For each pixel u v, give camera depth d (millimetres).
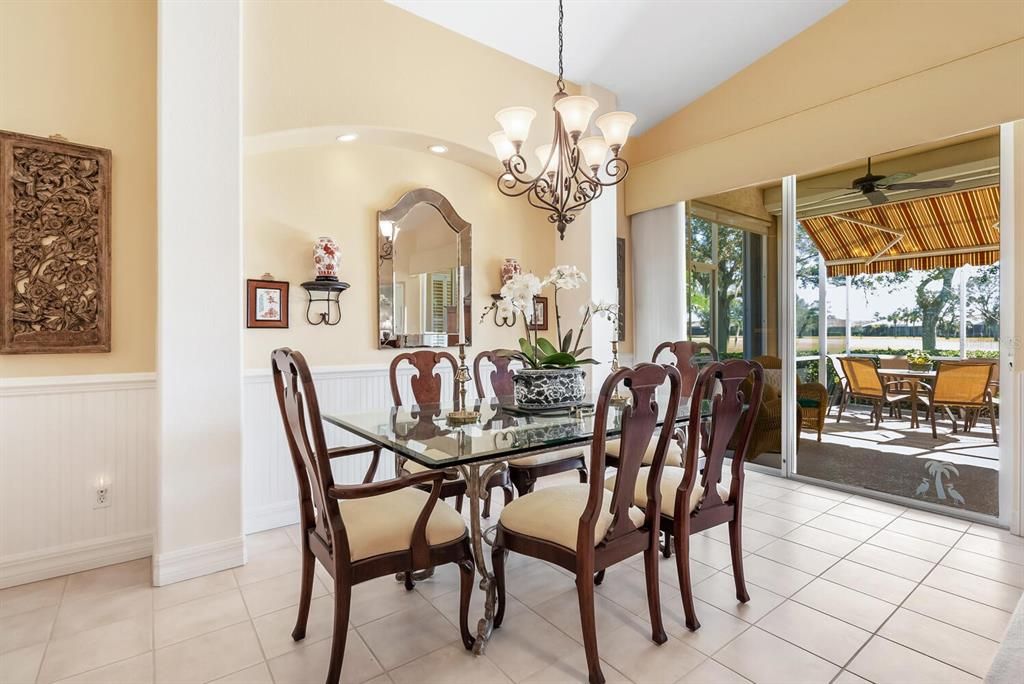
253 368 2885
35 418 2258
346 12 2934
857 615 1962
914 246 3184
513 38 3453
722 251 4199
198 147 2340
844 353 3547
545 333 4293
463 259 3779
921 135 2961
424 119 3207
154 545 2289
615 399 2697
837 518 3023
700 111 4168
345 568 1548
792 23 3408
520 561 2539
